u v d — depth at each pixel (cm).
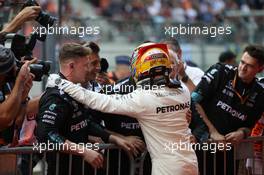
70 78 1080
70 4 4100
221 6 4434
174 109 1083
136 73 1086
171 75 1180
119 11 4491
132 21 3047
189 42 2884
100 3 4541
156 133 1081
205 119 1243
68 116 1062
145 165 1141
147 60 1072
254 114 1261
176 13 4394
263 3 4322
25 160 1112
